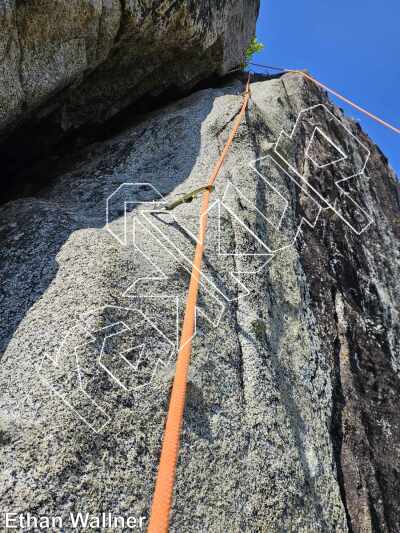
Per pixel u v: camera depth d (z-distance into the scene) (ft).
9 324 7.08
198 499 6.43
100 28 10.52
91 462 5.86
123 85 13.52
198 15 13.20
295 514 7.52
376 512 9.80
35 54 9.25
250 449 7.52
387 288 16.22
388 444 11.39
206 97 15.07
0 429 5.77
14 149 12.21
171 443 4.81
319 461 9.12
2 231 8.79
